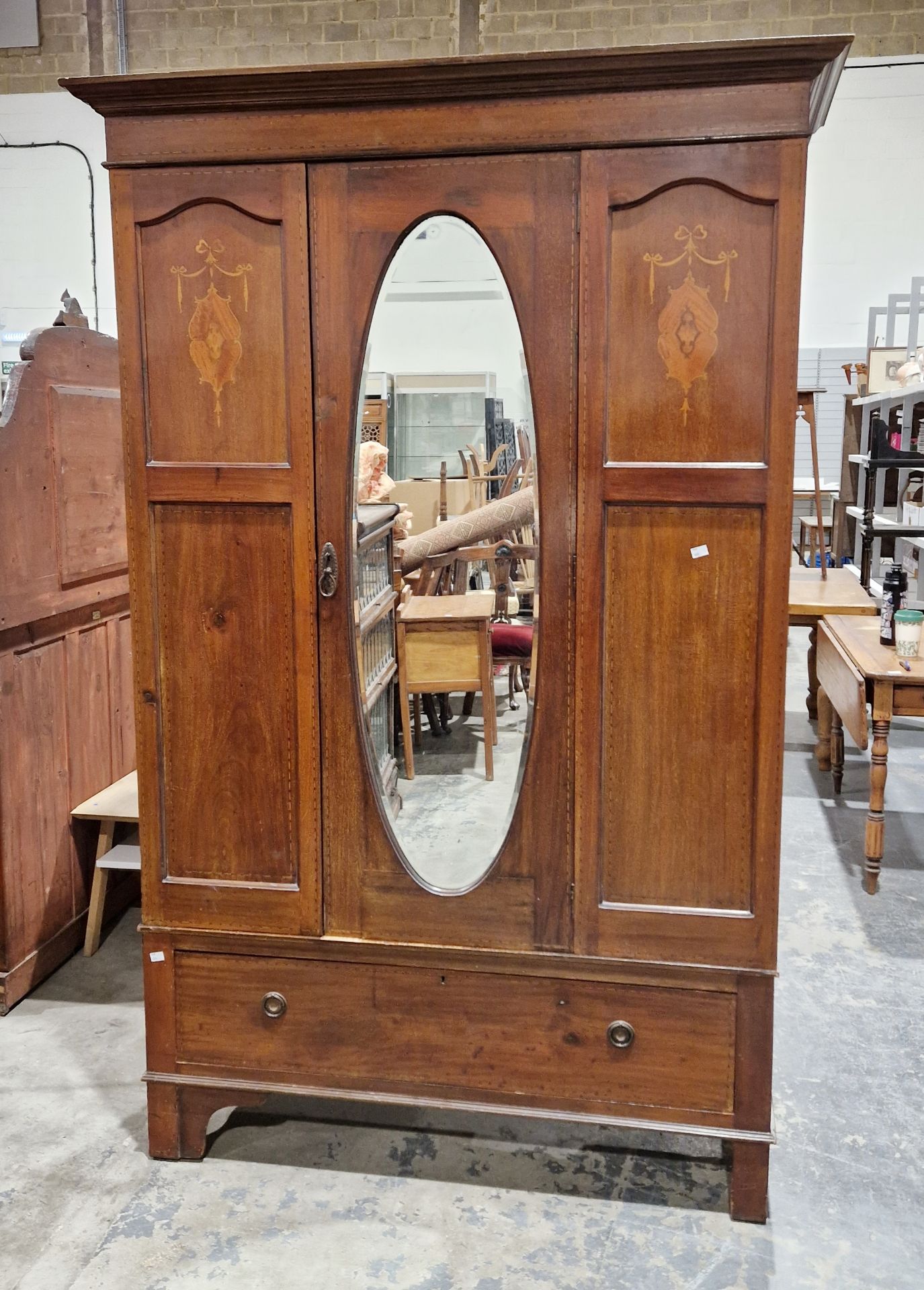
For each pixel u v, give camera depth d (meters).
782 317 1.75
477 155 1.79
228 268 1.89
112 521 3.17
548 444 1.85
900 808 4.27
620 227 1.78
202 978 2.12
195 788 2.06
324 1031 2.09
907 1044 2.61
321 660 1.98
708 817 1.91
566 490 1.86
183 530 1.99
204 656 2.02
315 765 2.00
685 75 1.69
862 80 7.35
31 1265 1.88
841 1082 2.46
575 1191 2.08
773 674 1.85
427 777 2.00
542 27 7.17
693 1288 1.83
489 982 2.02
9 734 2.71
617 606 1.88
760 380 1.78
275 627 1.99
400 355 1.89
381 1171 2.14
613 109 1.74
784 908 3.38
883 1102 2.38
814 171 7.62
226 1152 2.20
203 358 1.93
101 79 1.82
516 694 1.95
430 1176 2.12
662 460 1.83
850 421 7.48
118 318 1.93
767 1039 1.94
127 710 3.34
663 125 1.73
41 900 2.88
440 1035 2.05
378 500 1.95
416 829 2.01
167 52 7.48
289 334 1.89
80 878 3.08
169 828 2.08
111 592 3.17
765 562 1.83
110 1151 2.20
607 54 1.68
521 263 1.81
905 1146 2.23
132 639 2.04
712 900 1.93
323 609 1.96
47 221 7.82
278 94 1.80
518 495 1.91
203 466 1.95
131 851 3.06
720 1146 2.23
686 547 1.85
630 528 1.86
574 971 1.98
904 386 5.99
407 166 1.81
